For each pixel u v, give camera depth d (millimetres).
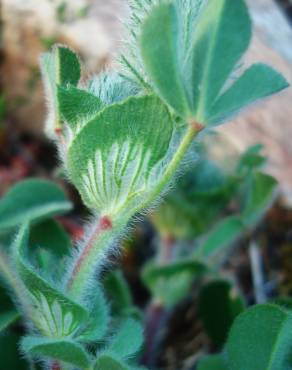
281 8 187
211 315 103
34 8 164
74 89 57
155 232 139
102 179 59
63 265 75
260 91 53
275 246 133
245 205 120
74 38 159
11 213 93
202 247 114
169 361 120
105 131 55
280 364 68
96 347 75
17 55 168
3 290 75
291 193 135
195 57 53
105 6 165
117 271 106
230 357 70
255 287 127
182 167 61
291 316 67
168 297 114
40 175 161
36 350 57
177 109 53
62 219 137
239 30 53
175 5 54
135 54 60
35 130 169
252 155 112
